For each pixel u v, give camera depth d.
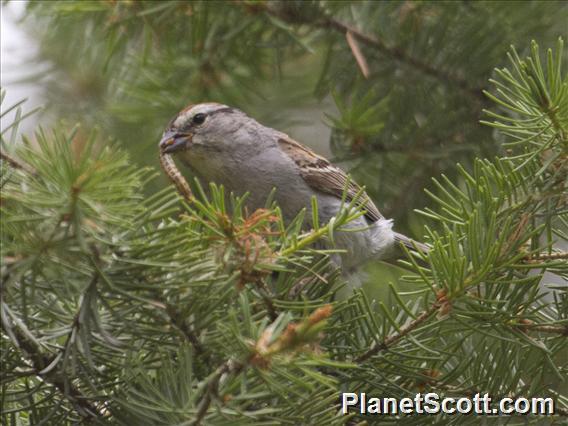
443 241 6.24
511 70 8.99
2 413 5.60
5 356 5.36
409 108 9.27
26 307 5.11
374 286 9.98
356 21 9.05
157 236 5.19
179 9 8.66
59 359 5.38
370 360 6.12
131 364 5.39
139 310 5.37
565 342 6.40
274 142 8.62
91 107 10.48
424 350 6.28
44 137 4.72
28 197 4.75
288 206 8.53
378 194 9.37
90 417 5.60
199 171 8.68
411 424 6.24
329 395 5.71
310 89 10.41
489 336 6.01
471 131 9.17
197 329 5.40
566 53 8.91
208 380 4.90
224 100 9.53
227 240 5.22
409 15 9.02
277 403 5.46
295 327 4.53
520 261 6.21
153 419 5.29
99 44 10.20
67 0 9.11
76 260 5.09
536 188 6.14
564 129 5.90
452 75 9.14
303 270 6.27
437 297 5.82
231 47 9.11
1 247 4.91
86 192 4.69
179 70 9.44
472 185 6.15
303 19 8.84
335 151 9.23
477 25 8.99
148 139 9.88
